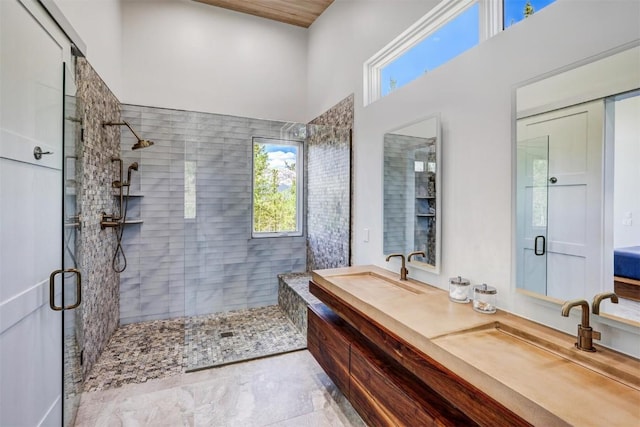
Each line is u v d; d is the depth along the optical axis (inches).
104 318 106.5
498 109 58.2
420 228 79.8
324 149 138.5
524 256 53.7
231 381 88.4
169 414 74.1
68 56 68.2
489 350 43.5
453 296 62.8
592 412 30.4
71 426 69.3
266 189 144.5
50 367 59.5
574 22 46.1
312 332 89.3
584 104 45.0
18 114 48.7
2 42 44.6
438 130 72.8
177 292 133.2
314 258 147.2
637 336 39.3
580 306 43.8
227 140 137.5
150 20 130.0
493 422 35.5
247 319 133.0
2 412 44.9
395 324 53.7
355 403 65.4
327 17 139.3
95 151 96.9
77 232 76.2
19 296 49.2
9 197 46.6
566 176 47.4
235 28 145.6
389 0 96.0
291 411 75.5
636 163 39.4
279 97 154.2
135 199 125.8
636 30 39.5
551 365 39.6
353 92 117.6
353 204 118.9
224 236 137.9
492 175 59.6
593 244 43.8
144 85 128.5
